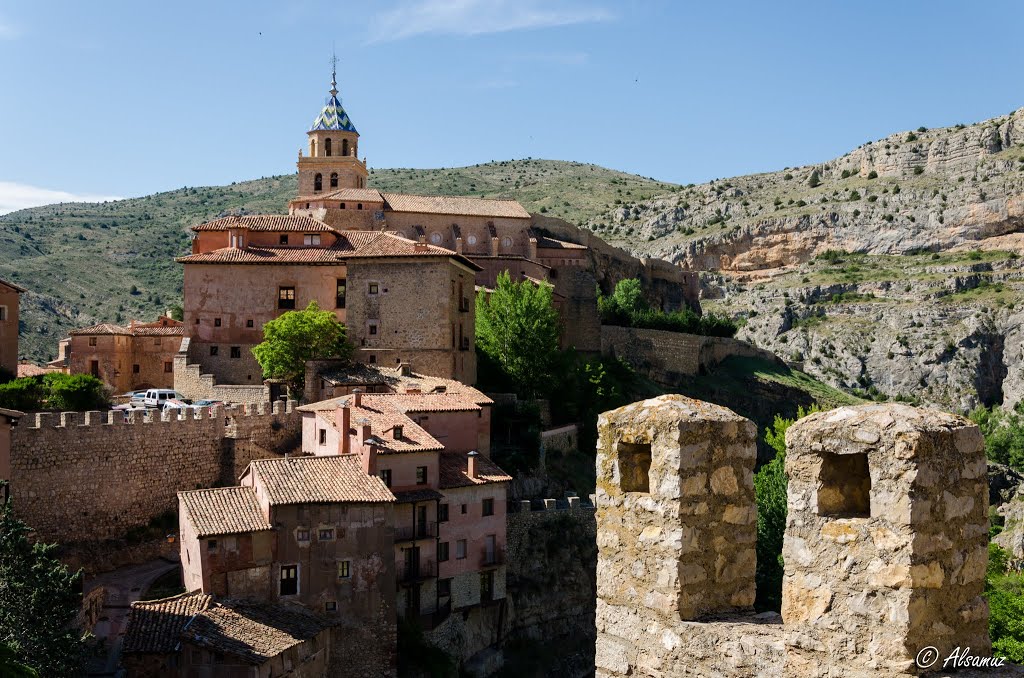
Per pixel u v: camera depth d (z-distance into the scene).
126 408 72.69
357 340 74.56
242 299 81.00
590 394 85.62
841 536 10.03
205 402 75.31
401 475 55.28
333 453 58.25
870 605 9.75
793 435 10.52
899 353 196.75
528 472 71.62
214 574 47.50
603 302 123.06
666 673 11.61
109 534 54.81
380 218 106.69
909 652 9.47
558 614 63.88
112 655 44.56
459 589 57.66
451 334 73.81
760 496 44.78
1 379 77.06
